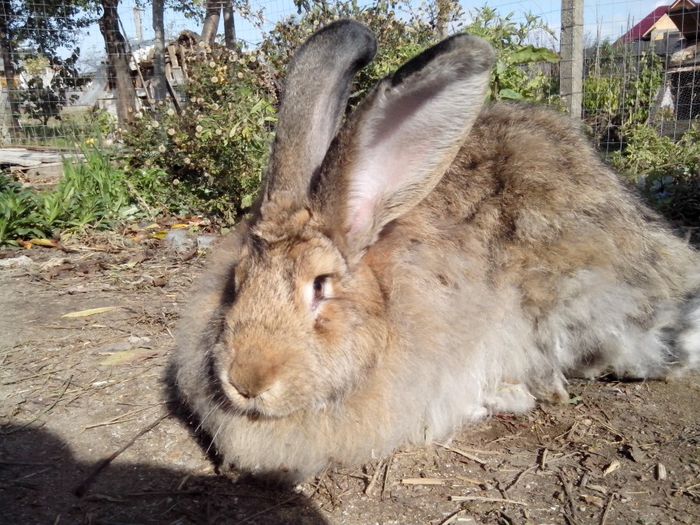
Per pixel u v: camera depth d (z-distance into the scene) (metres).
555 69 1.84
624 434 0.62
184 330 0.61
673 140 1.74
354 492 0.54
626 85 1.90
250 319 0.49
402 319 0.55
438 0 1.48
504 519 0.50
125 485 0.55
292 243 0.51
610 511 0.51
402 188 0.55
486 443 0.61
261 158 1.31
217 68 1.44
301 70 0.57
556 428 0.64
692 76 1.97
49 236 1.41
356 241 0.53
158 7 2.99
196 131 1.39
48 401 0.69
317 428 0.53
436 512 0.51
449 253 0.61
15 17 3.38
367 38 0.59
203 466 0.58
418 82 0.49
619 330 0.67
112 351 0.81
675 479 0.55
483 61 0.50
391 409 0.55
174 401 0.69
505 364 0.66
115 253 1.28
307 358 0.48
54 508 0.52
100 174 1.56
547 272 0.65
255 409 0.50
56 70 3.56
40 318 0.92
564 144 0.73
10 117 3.08
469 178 0.67
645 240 0.71
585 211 0.67
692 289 0.72
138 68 3.14
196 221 1.45
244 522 0.50
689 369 0.72
